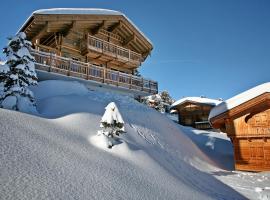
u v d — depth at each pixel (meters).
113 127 8.49
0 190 3.62
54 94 15.16
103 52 21.59
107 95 17.03
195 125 35.31
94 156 6.69
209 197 7.10
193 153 15.36
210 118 15.52
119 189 5.16
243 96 14.69
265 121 14.37
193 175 9.70
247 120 14.81
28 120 7.68
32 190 3.92
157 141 12.58
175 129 17.52
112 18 22.20
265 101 14.08
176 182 7.26
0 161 4.48
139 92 23.56
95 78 19.75
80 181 4.87
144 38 25.33
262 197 8.40
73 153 6.28
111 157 7.11
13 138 5.71
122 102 16.44
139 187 5.71
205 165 14.34
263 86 14.41
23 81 12.41
